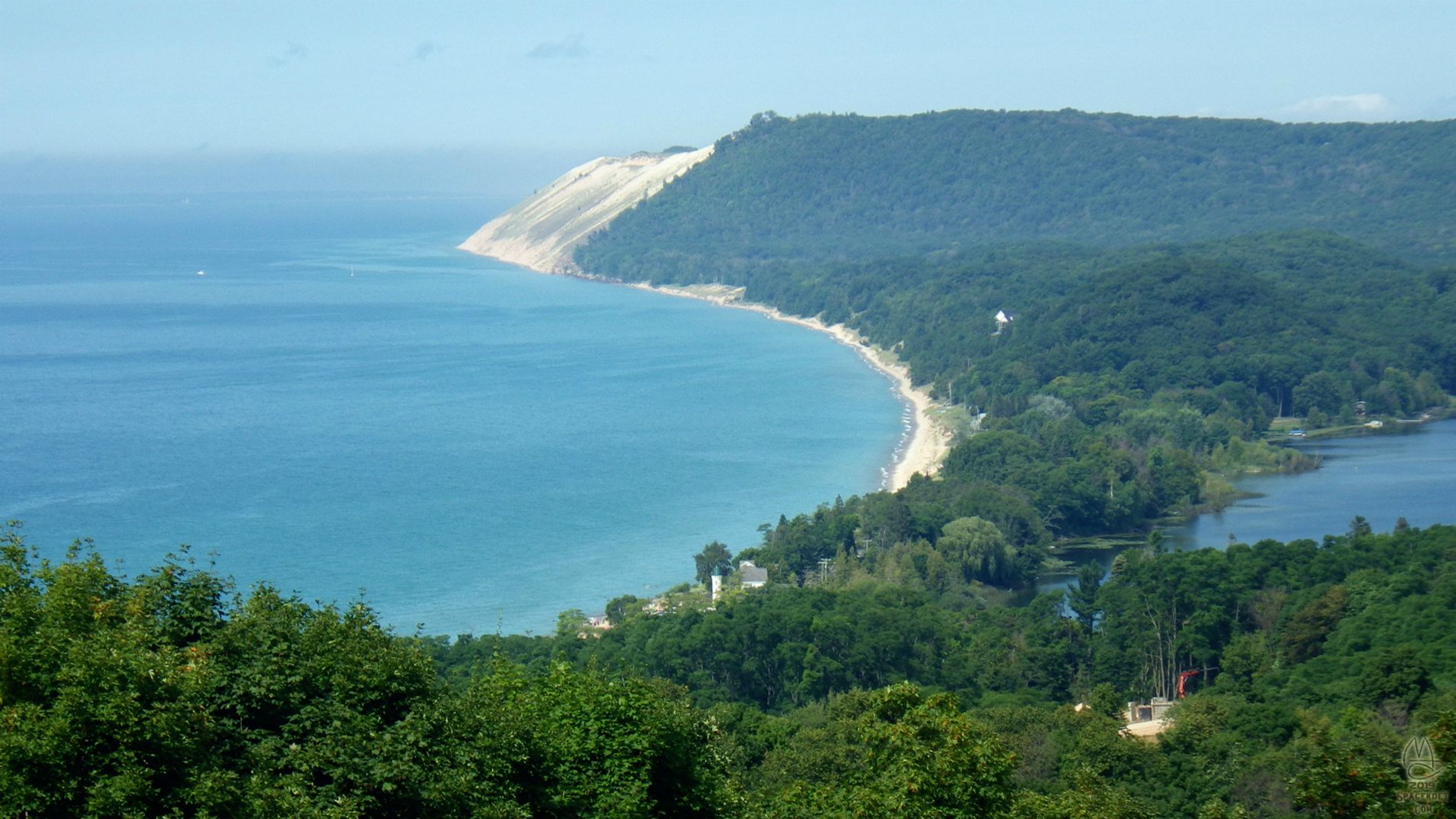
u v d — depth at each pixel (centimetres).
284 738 5462
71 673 4722
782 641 14375
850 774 8194
